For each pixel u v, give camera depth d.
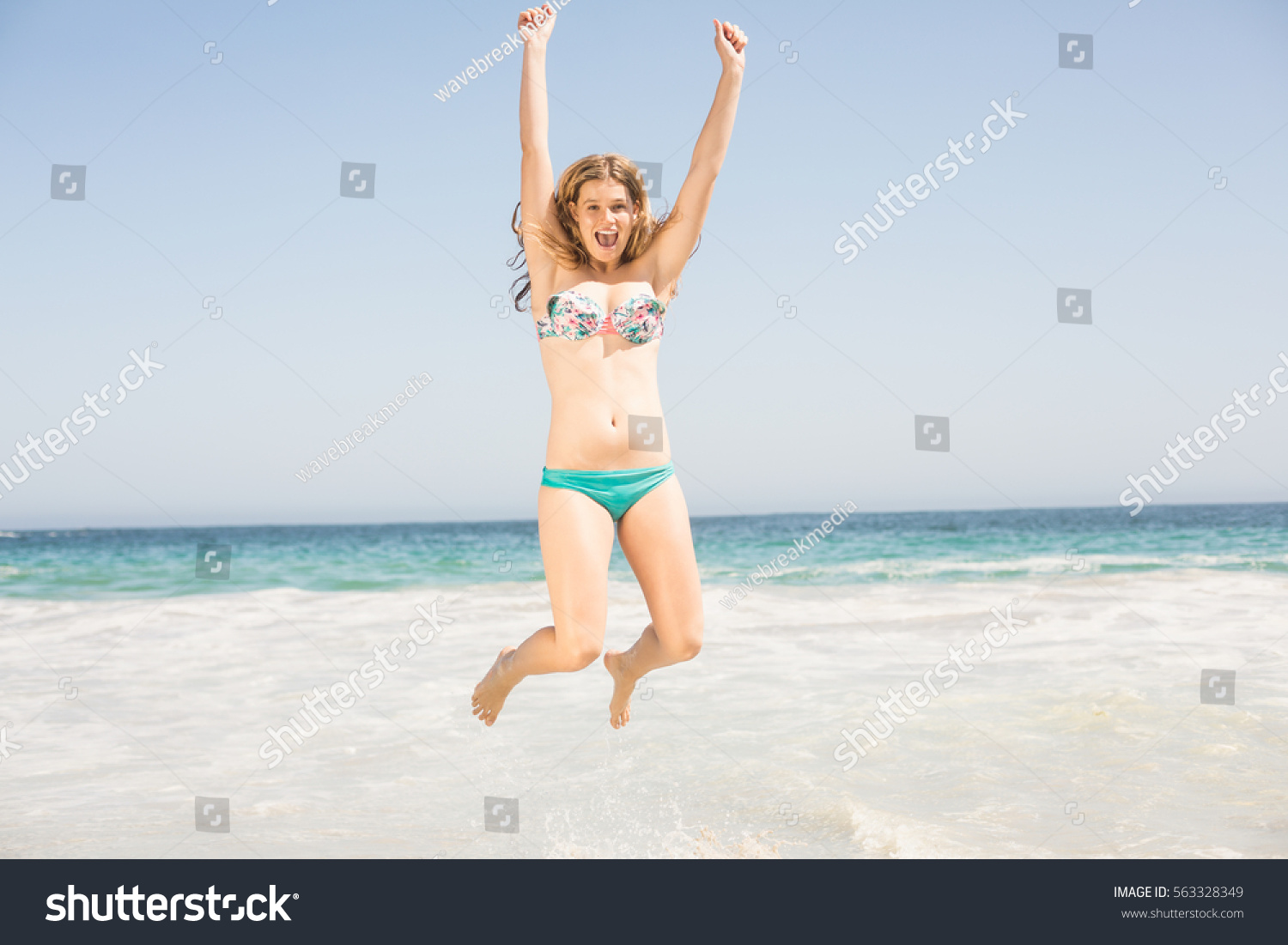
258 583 9.70
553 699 4.84
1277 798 3.16
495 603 8.22
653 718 4.38
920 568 11.05
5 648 6.36
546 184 2.97
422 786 3.52
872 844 2.90
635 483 2.87
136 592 9.21
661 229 3.03
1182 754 3.65
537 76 2.98
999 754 3.71
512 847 2.97
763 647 6.12
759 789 3.39
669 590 2.87
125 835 3.07
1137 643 6.03
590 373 2.87
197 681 5.27
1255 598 8.00
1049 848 2.82
